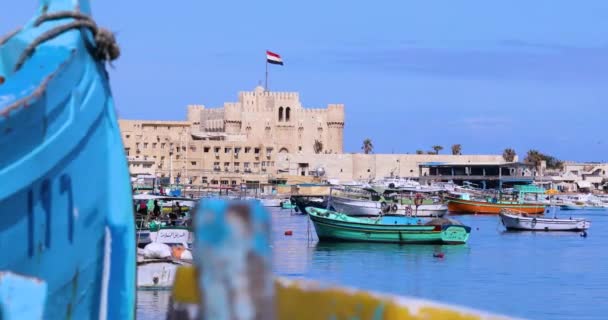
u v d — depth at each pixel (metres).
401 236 78.38
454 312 6.28
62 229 11.48
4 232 10.62
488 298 49.25
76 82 11.93
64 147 11.38
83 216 11.92
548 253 77.81
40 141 10.98
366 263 65.06
